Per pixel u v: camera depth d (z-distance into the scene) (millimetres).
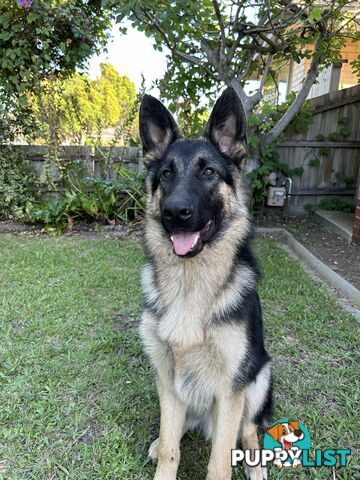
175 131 680
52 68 1938
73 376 782
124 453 607
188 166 597
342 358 858
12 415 668
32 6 1684
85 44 1896
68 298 1110
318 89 2904
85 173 2088
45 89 1924
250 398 592
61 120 2061
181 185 564
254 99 1691
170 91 1901
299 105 1796
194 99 1910
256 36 1574
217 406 558
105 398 727
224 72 1604
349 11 1882
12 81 1830
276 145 1988
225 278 570
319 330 961
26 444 618
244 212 644
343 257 1512
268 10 1383
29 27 1767
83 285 1207
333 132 2139
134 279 1259
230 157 647
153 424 679
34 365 810
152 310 592
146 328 593
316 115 2094
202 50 1664
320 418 679
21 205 2004
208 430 624
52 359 830
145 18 1367
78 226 1912
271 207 2131
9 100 1854
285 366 831
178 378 560
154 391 749
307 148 2129
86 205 1859
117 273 1306
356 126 2154
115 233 1817
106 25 1973
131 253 1511
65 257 1437
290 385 767
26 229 1887
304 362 846
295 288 1205
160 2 1312
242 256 619
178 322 552
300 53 1691
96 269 1333
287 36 1574
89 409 701
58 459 596
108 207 1904
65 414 684
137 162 2139
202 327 542
